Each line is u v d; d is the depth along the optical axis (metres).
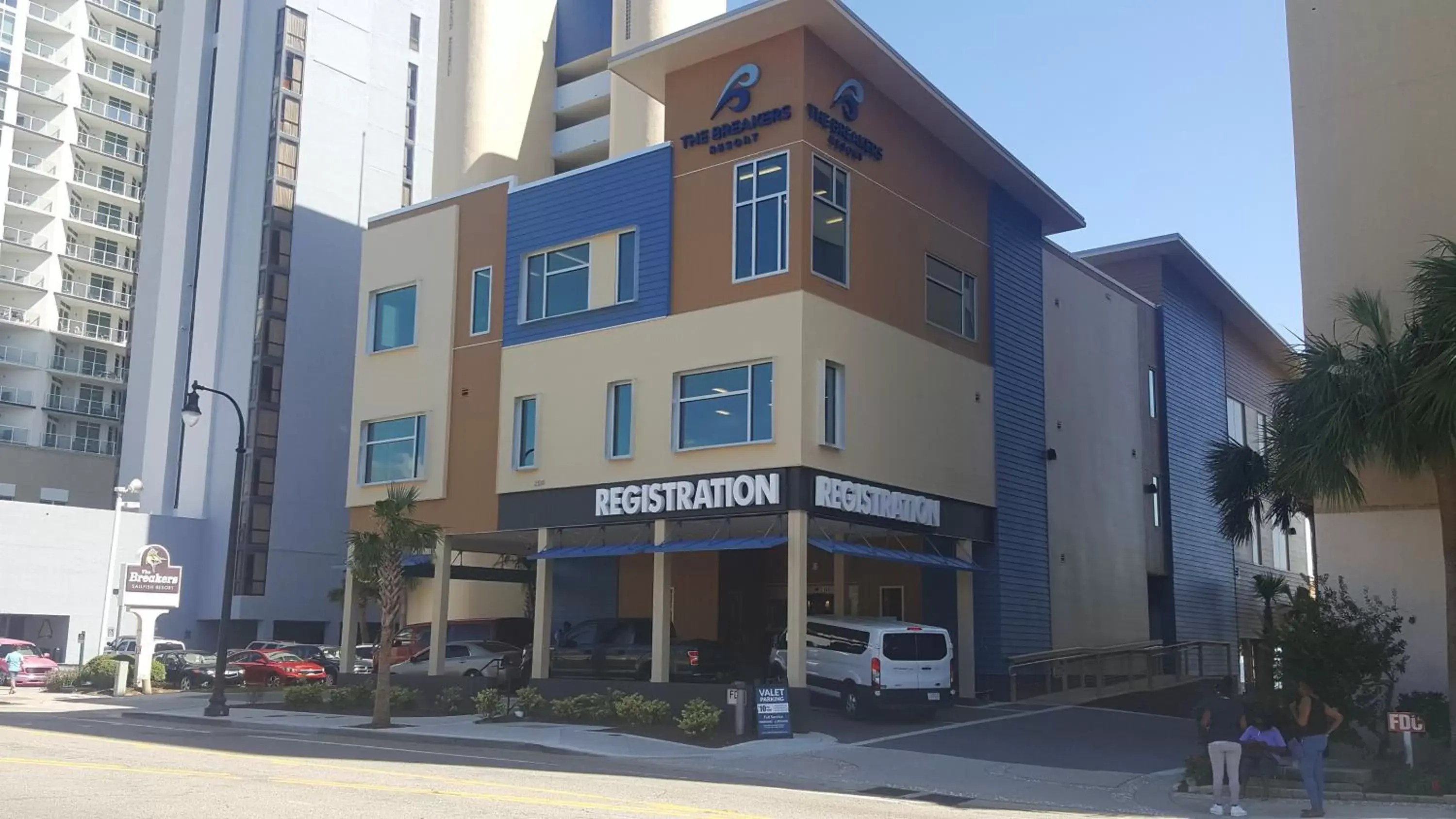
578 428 28.05
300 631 56.88
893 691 23.88
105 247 80.69
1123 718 26.12
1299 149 20.77
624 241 28.16
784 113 25.55
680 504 25.56
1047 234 36.53
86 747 18.28
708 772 17.95
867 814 13.03
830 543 24.62
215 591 55.50
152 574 37.53
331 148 60.66
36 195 77.50
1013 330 32.69
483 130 51.16
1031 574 31.77
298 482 56.75
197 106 62.91
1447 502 16.91
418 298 32.41
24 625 53.66
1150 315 41.81
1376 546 19.11
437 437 31.02
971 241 31.27
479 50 51.69
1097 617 34.81
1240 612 44.88
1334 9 20.84
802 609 23.50
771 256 25.28
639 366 27.09
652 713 23.31
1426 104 19.77
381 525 25.98
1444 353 15.86
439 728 24.05
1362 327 19.44
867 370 26.38
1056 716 26.23
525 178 52.84
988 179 32.50
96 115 79.94
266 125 59.53
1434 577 18.59
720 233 26.23
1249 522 30.03
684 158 27.22
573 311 28.80
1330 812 14.44
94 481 77.12
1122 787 17.14
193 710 29.66
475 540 31.95
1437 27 19.86
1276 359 53.41
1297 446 17.97
